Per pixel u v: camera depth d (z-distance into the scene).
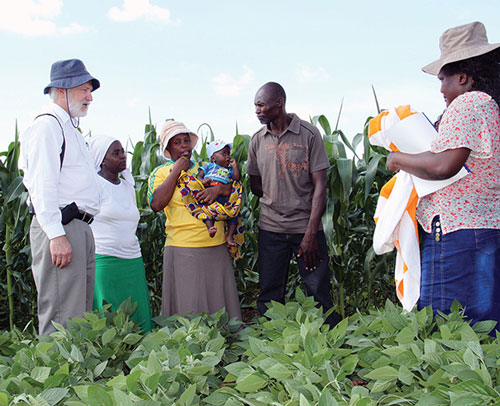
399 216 2.38
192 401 1.90
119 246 3.22
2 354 2.80
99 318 2.85
